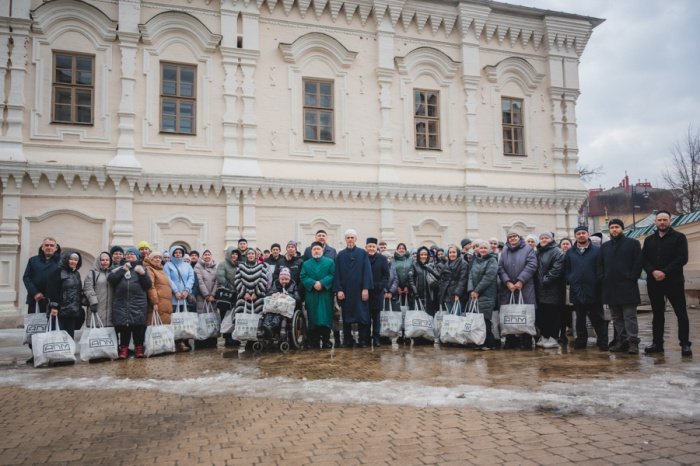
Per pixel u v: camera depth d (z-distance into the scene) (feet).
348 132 61.57
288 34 60.23
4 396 22.94
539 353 31.27
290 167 59.11
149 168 54.03
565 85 71.67
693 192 116.98
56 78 52.34
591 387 21.74
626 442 15.37
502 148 68.69
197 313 36.83
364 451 15.26
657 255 29.32
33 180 49.93
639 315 56.75
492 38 69.26
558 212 70.49
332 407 19.92
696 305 62.80
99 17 53.26
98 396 22.62
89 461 15.11
